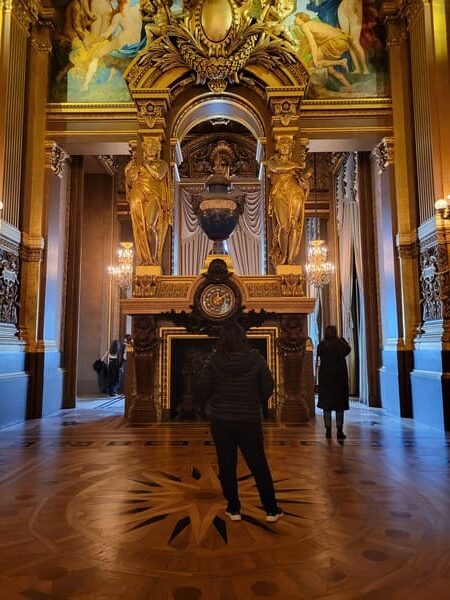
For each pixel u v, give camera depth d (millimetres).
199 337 8656
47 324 10078
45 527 3523
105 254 15148
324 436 7191
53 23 10734
